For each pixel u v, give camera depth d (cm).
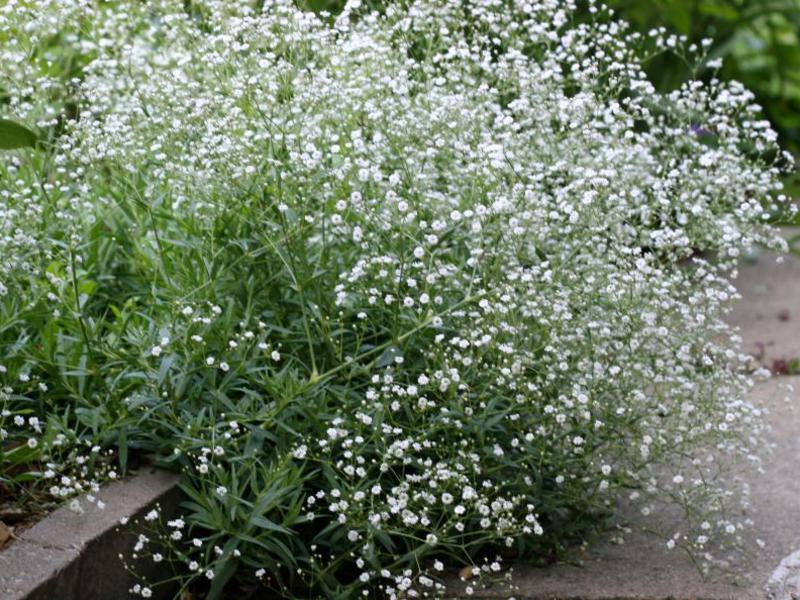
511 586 309
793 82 905
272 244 312
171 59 394
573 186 324
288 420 307
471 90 369
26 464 315
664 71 754
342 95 337
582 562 333
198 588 313
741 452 344
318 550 313
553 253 359
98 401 311
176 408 307
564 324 318
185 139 341
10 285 320
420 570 300
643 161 389
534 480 328
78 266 353
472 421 305
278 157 327
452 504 317
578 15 698
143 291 358
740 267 759
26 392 316
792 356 555
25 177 371
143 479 309
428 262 325
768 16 864
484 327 307
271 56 336
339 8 517
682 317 350
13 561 265
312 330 327
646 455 310
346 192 329
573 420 330
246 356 315
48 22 370
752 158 659
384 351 316
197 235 334
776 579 319
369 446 309
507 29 388
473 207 331
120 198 363
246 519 285
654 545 345
